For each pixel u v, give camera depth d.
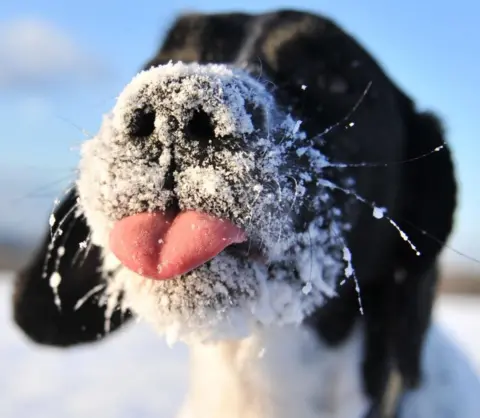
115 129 0.24
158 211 0.24
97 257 0.39
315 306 0.31
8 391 0.72
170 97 0.23
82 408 0.68
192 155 0.24
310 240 0.28
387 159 0.39
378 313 0.40
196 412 0.39
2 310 1.17
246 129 0.24
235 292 0.26
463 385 0.43
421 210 0.41
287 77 0.36
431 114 0.42
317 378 0.37
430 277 0.41
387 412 0.40
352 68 0.38
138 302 0.26
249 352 0.36
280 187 0.26
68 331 0.42
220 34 0.40
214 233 0.24
